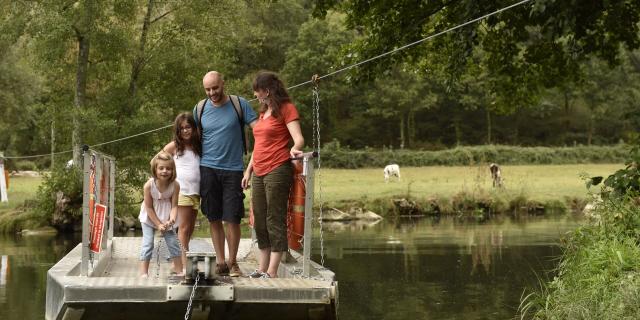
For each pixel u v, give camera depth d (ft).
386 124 244.83
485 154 185.16
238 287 17.37
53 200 80.12
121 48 82.69
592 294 23.71
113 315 18.10
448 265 45.73
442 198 92.53
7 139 186.29
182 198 22.70
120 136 82.94
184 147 22.65
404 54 49.85
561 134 248.93
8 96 129.08
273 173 21.20
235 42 90.12
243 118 22.21
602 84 232.32
